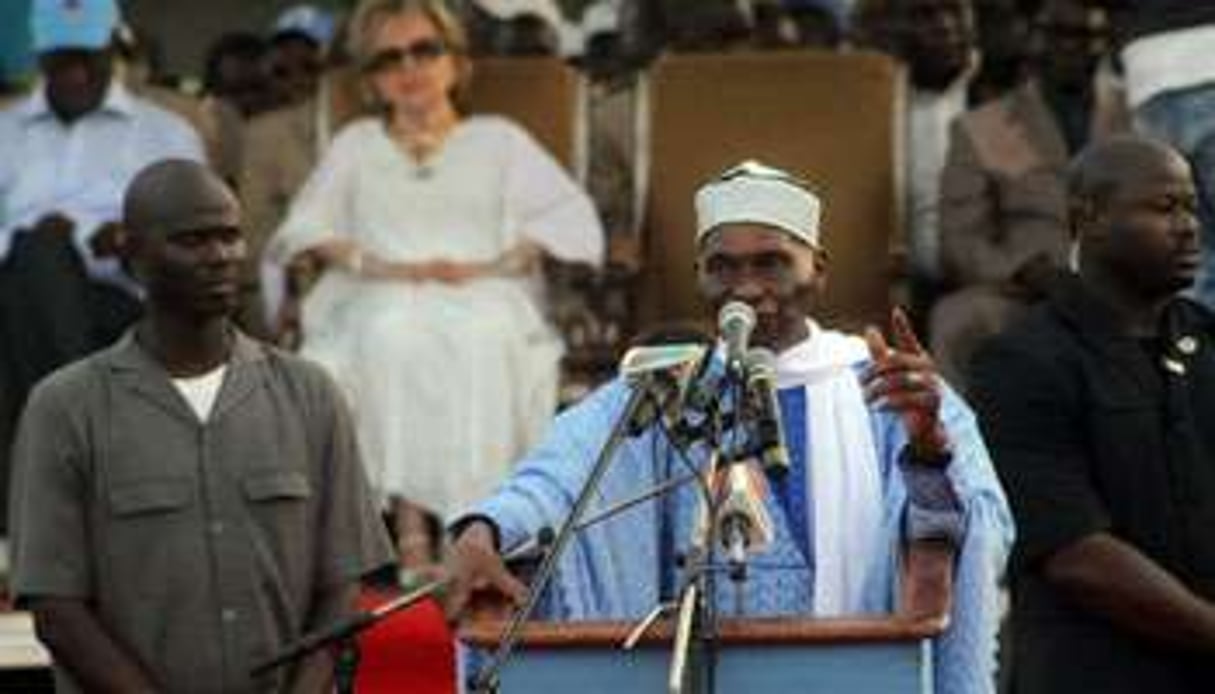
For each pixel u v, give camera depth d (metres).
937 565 16.25
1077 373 18.55
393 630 23.47
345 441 18.30
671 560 16.88
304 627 18.03
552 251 27.81
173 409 17.94
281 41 30.97
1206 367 18.67
